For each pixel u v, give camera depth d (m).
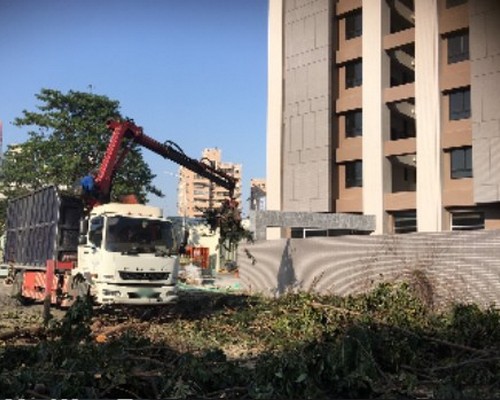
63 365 6.49
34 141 38.81
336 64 37.84
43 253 16.86
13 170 39.34
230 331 12.31
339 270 18.95
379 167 34.38
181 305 17.22
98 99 40.25
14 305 18.23
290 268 21.53
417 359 7.84
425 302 14.59
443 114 32.47
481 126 29.84
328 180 36.44
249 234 19.17
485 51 30.05
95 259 13.82
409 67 37.47
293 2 39.66
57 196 16.39
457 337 8.66
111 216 13.92
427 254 15.60
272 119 39.91
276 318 12.53
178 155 18.78
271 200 39.31
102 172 16.81
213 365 6.61
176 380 6.23
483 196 29.42
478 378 7.13
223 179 19.77
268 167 39.75
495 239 13.84
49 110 39.66
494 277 13.70
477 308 9.99
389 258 16.91
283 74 39.81
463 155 31.61
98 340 10.67
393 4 36.34
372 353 7.45
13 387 5.86
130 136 17.62
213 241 50.25
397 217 34.28
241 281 24.97
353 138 36.50
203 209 18.52
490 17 29.95
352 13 37.59
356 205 35.69
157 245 14.30
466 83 31.41
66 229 16.28
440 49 32.66
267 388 5.86
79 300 9.07
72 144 38.16
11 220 20.98
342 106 37.06
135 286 13.80
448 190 31.62
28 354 7.39
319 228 29.02
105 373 6.25
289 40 39.66
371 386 6.44
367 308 11.45
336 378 6.36
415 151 33.28
